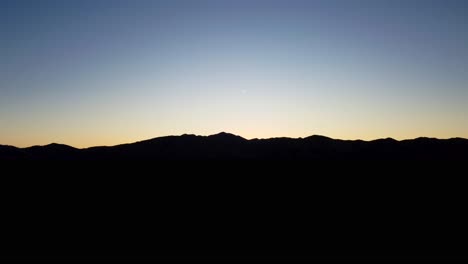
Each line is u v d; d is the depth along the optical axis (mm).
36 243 27797
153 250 26328
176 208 41875
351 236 30375
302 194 51500
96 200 46281
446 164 91062
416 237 29797
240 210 41062
